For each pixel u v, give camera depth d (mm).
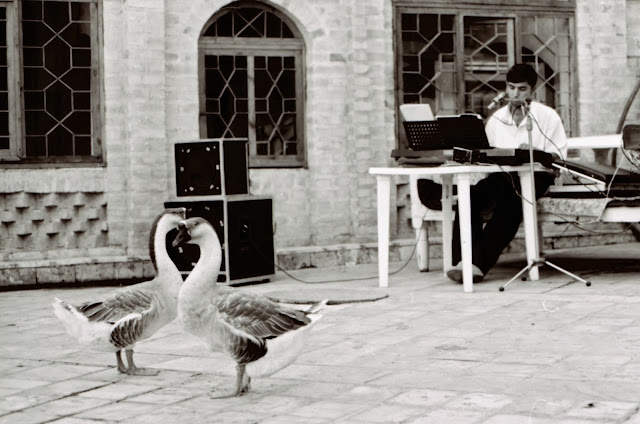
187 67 12227
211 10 12328
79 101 11930
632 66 14602
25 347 7434
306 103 12953
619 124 14320
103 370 6477
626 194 10148
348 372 6121
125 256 11836
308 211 12953
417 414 5035
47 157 11820
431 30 13461
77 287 11422
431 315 8211
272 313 5426
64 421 5195
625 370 5836
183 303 5426
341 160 13000
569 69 14234
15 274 11297
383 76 13078
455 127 9734
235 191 10844
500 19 13805
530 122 9656
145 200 11875
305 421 5008
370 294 9523
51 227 11828
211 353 6910
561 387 5480
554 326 7438
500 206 10172
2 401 5688
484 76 13766
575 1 14211
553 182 10586
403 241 13016
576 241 13875
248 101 12719
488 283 10141
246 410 5281
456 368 6098
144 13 11852
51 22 11836
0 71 11695
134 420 5168
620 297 8797
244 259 10844
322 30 12883
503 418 4883
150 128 11914
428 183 11266
